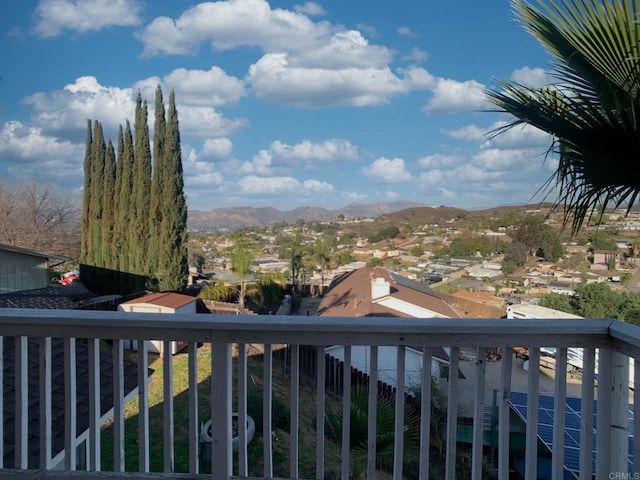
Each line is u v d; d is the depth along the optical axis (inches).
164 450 69.2
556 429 63.4
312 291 1066.1
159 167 892.6
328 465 188.1
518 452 210.2
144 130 913.5
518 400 217.0
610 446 62.1
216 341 65.7
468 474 188.5
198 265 1272.1
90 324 67.2
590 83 79.2
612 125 69.2
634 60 71.3
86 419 131.3
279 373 392.8
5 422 113.9
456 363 64.1
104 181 1005.8
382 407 119.3
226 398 65.9
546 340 62.4
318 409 66.2
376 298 514.9
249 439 240.4
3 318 68.4
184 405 297.6
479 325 61.8
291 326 63.6
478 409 64.2
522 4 84.1
